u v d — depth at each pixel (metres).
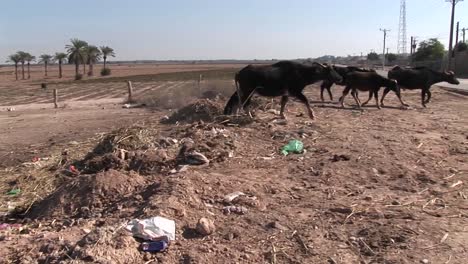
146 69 155.50
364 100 21.81
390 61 121.75
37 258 5.37
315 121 13.95
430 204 6.98
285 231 5.97
